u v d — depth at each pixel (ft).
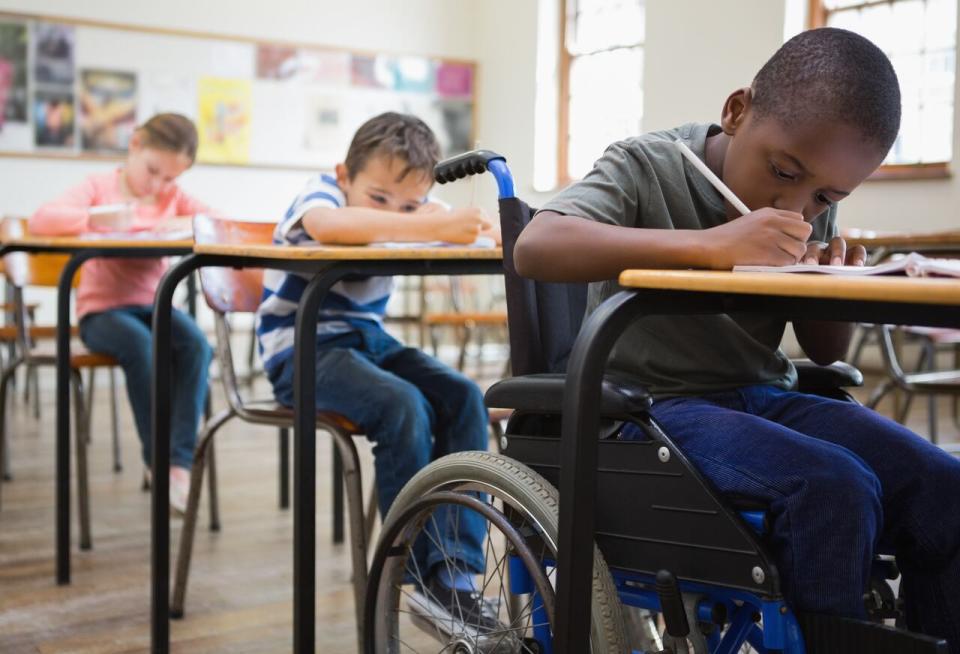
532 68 23.98
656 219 3.51
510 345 3.59
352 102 23.72
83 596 6.46
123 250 7.02
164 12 21.56
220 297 6.09
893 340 9.37
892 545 3.29
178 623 5.99
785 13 17.51
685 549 3.01
